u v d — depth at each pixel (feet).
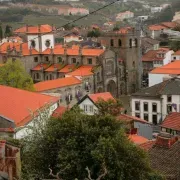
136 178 127.85
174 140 152.56
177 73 459.73
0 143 119.44
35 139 136.67
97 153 122.93
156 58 619.26
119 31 545.03
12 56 532.73
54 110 248.73
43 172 131.64
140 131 287.07
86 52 514.27
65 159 126.52
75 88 462.60
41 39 543.39
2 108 225.56
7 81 386.52
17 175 114.62
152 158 146.51
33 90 394.52
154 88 396.78
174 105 377.71
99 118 137.39
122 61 524.93
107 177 121.90
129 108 458.50
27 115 220.02
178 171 138.00
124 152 128.36
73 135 131.85
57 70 515.50
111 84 515.09
